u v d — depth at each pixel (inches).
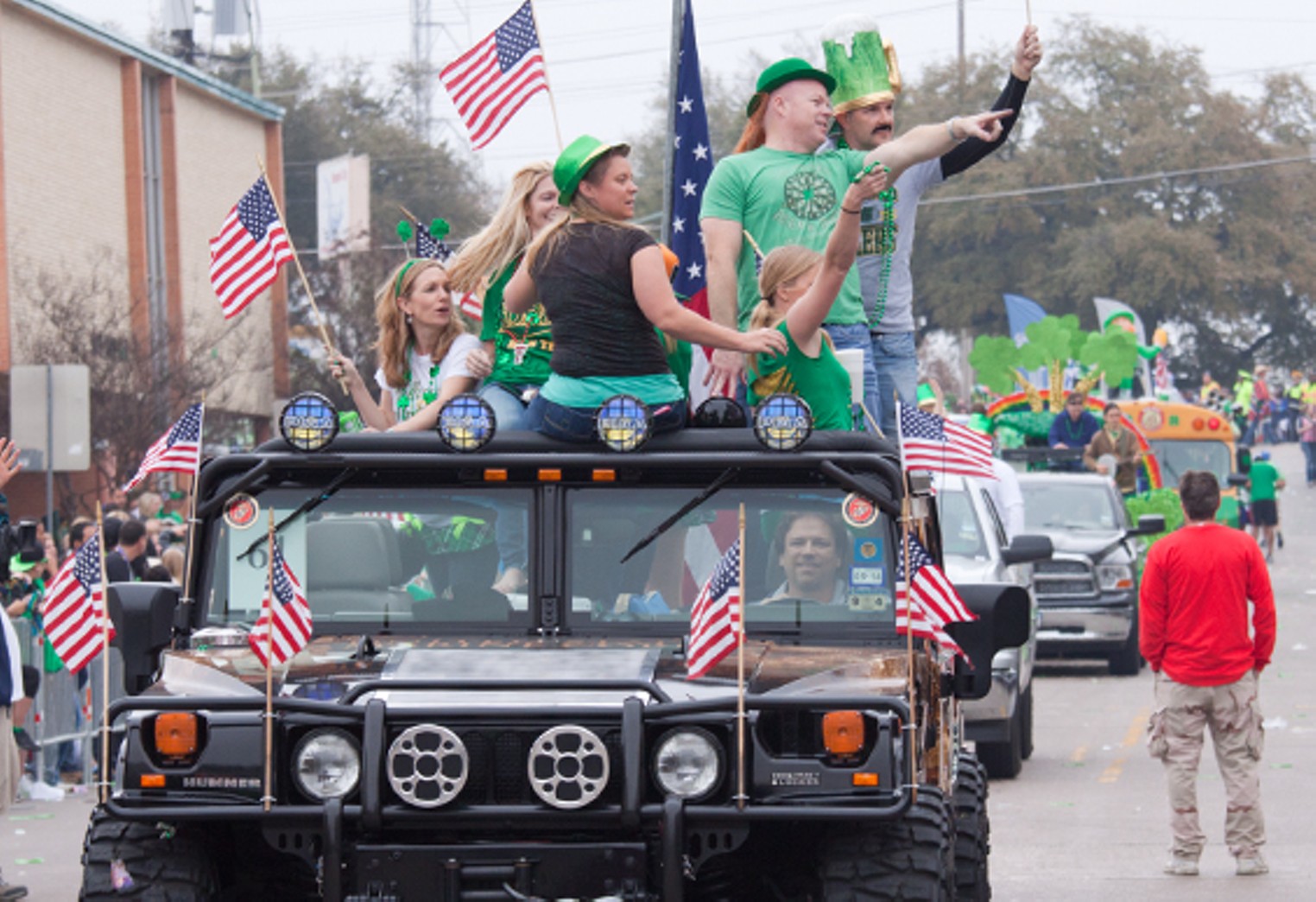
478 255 925.2
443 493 780.0
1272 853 1285.7
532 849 658.8
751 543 770.8
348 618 775.7
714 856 717.3
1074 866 1238.9
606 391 776.9
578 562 770.8
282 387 4734.3
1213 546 1213.1
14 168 3831.2
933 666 759.7
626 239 777.6
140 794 669.9
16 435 2068.2
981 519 1740.9
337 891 655.8
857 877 674.8
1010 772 1659.7
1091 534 2603.3
